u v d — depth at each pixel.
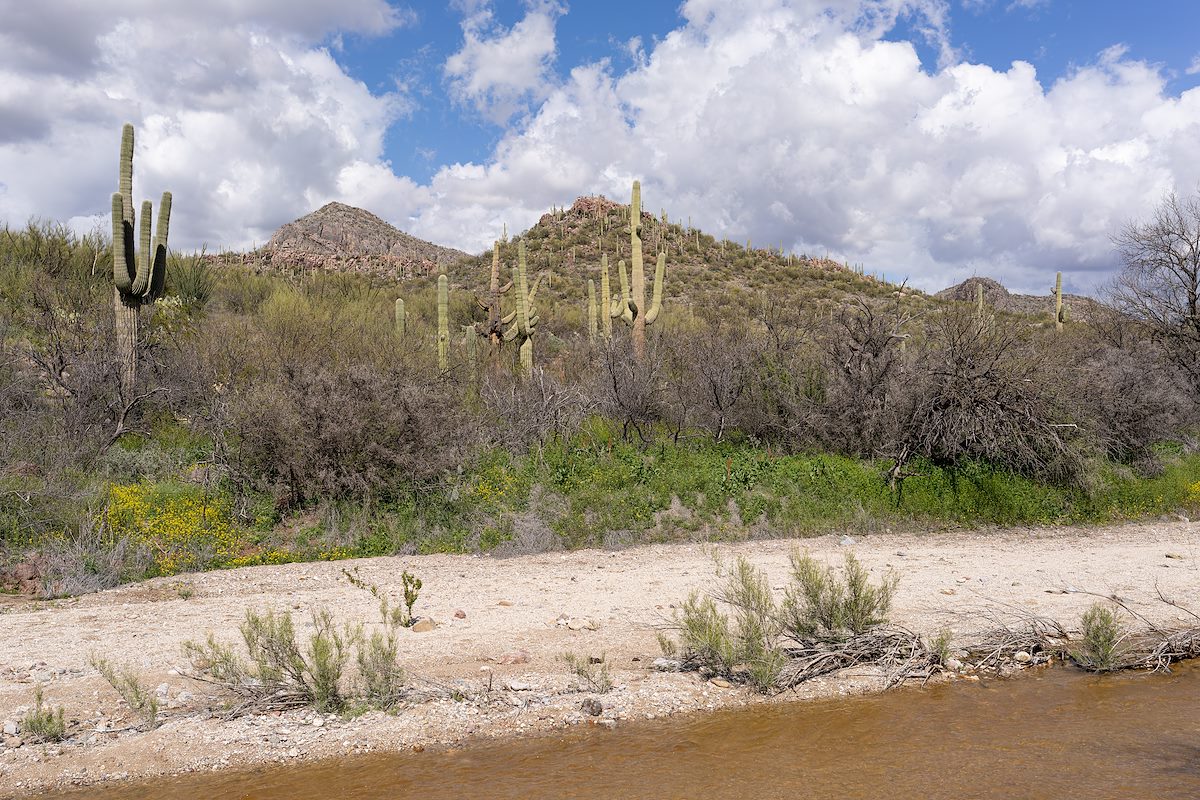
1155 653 7.56
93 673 7.14
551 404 17.52
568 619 8.83
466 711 6.41
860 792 5.07
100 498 12.50
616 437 17.52
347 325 19.22
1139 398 17.88
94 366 15.44
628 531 13.53
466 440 15.35
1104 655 7.40
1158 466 17.12
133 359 15.86
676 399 18.70
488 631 8.43
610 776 5.34
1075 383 16.86
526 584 10.57
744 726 6.19
